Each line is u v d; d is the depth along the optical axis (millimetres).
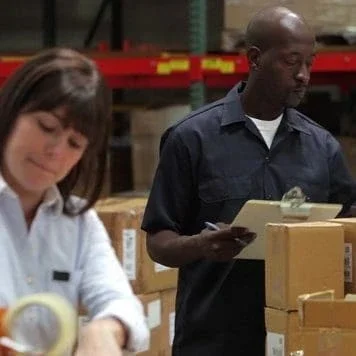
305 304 2777
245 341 3279
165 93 7527
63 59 1933
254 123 3373
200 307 3336
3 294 1959
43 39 7746
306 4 5469
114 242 4266
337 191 3514
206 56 5629
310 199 3395
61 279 2059
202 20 5656
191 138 3371
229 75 5824
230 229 3002
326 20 5504
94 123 1918
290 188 3359
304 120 3486
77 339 1877
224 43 5594
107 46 7086
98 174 2084
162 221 3371
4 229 1990
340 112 6957
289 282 2920
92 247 2117
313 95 6891
